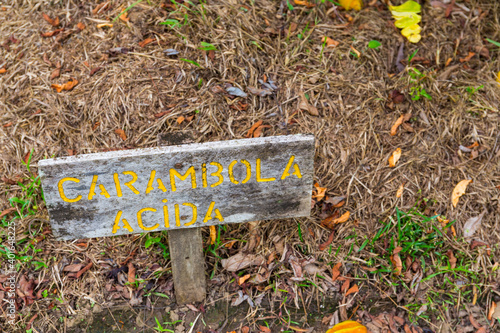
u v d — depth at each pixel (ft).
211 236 8.17
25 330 7.43
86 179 5.99
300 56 9.61
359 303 7.84
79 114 8.96
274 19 9.98
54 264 7.95
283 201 6.70
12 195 8.47
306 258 8.11
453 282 8.03
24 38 9.79
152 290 7.81
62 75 9.32
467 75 9.66
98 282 7.84
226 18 9.68
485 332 7.66
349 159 8.79
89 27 9.75
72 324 7.51
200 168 6.17
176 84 9.05
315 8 10.18
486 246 8.28
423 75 9.43
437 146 8.96
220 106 8.95
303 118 8.98
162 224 6.64
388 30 10.04
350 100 9.19
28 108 9.09
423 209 8.52
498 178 8.77
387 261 8.10
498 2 10.56
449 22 10.25
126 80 9.06
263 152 6.15
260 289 7.86
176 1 9.83
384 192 8.59
